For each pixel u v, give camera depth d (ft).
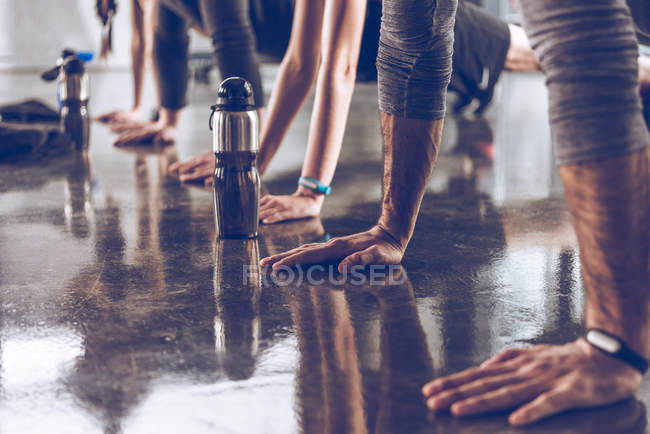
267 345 3.74
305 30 7.01
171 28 11.68
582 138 3.01
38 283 4.83
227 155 5.91
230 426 2.90
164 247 5.76
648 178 3.02
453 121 15.46
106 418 2.97
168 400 3.13
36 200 7.57
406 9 4.51
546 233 6.14
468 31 11.50
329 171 6.84
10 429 2.89
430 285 4.74
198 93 23.62
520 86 25.66
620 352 3.07
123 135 12.02
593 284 3.14
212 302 4.44
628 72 2.99
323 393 3.19
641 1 5.39
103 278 4.93
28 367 3.49
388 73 4.86
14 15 36.55
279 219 6.64
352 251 5.22
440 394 3.05
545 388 3.03
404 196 5.18
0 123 13.07
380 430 2.87
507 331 3.92
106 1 11.60
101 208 7.21
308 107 20.47
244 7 8.46
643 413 2.99
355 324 4.04
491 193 7.97
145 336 3.88
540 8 3.07
